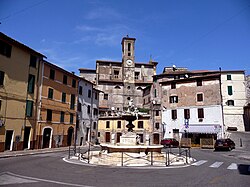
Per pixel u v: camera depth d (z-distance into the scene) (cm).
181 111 4034
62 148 3059
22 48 2570
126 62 6194
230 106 4516
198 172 1247
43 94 2916
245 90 4525
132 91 5981
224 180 1019
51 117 3059
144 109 4794
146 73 6384
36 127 2783
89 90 4241
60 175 1090
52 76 3120
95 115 4484
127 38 6347
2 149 2258
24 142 2616
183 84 4116
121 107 5816
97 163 1588
